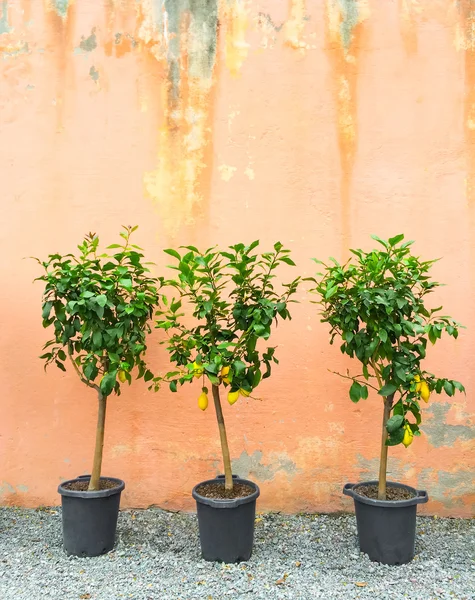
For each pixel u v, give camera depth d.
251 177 4.05
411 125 4.02
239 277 3.17
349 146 4.03
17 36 4.16
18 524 3.75
